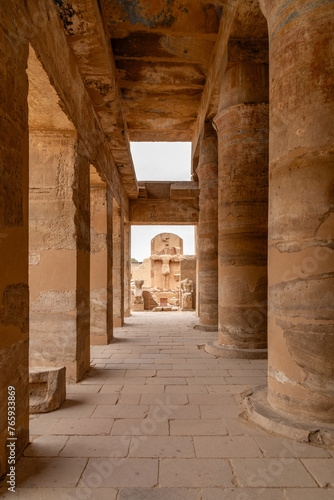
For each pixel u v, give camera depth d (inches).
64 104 155.5
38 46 120.7
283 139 126.0
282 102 126.6
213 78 256.2
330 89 116.2
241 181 229.8
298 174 120.4
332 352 114.7
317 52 117.9
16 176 100.4
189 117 361.7
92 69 186.9
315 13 118.5
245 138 229.0
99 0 168.9
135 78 277.0
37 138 177.8
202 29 235.5
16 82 101.0
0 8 91.4
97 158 241.3
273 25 132.4
